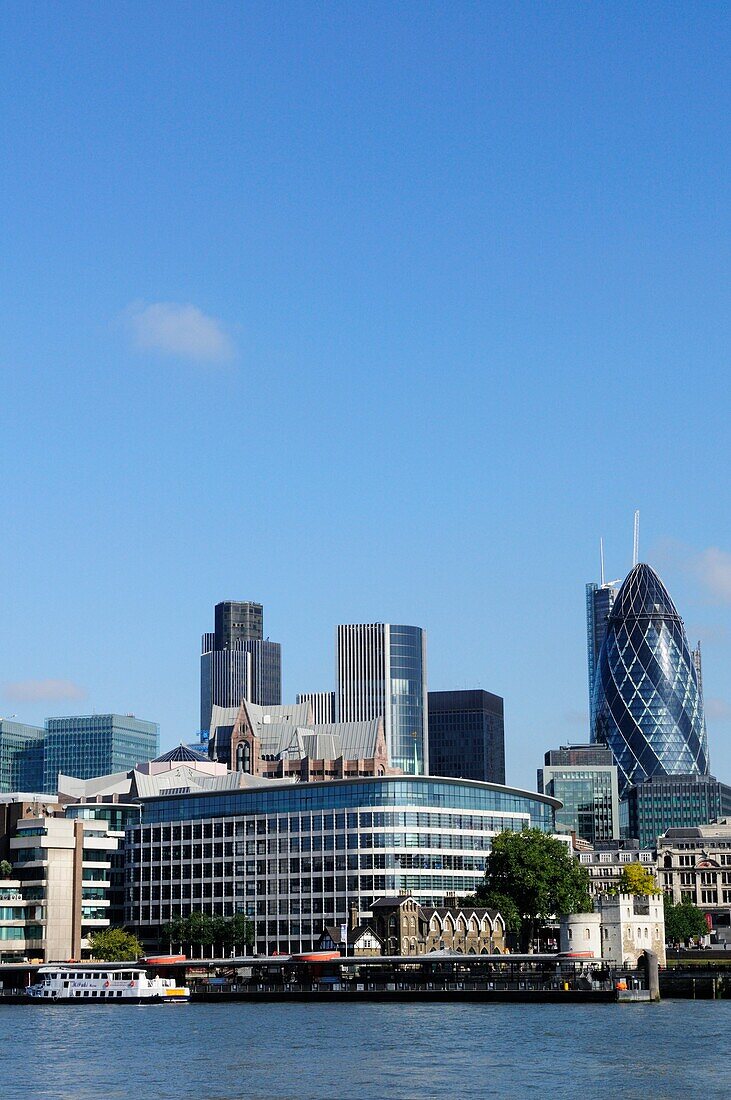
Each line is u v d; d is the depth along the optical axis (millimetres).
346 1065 160375
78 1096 140750
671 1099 136125
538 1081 147250
